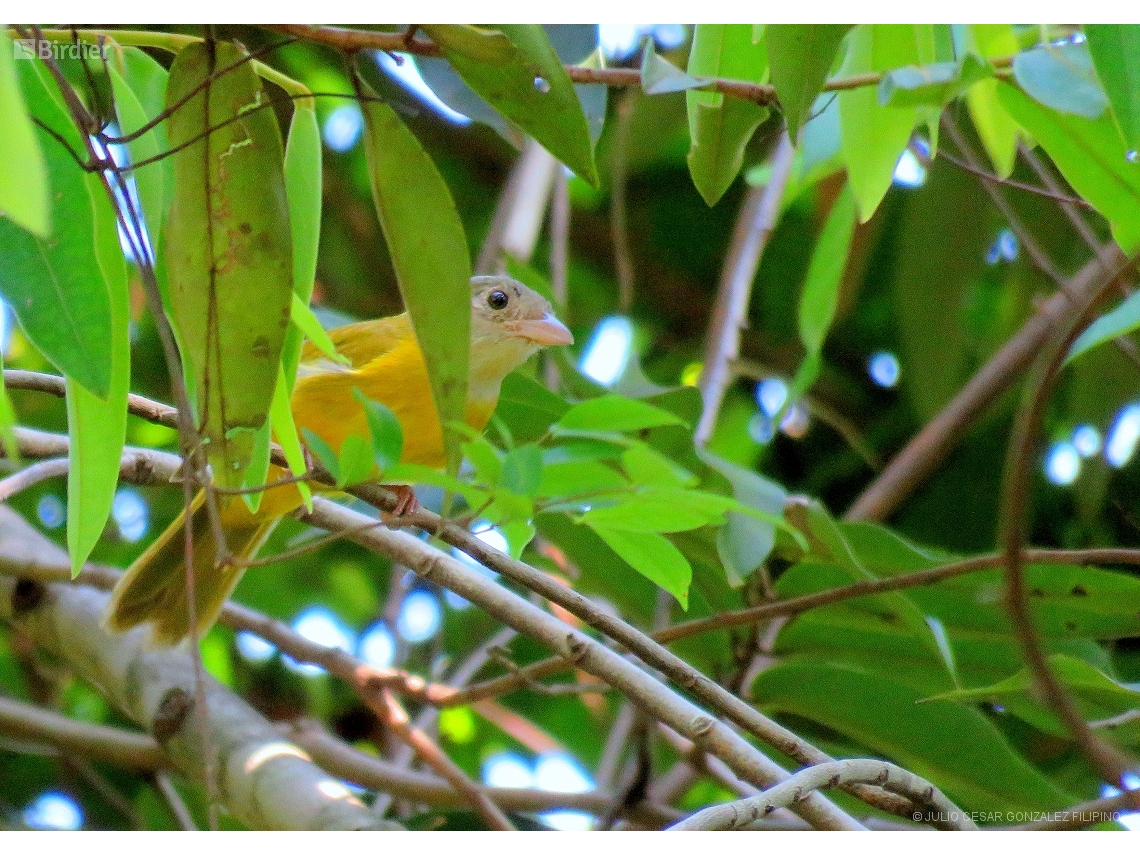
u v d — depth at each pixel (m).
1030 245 8.95
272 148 5.00
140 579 8.13
